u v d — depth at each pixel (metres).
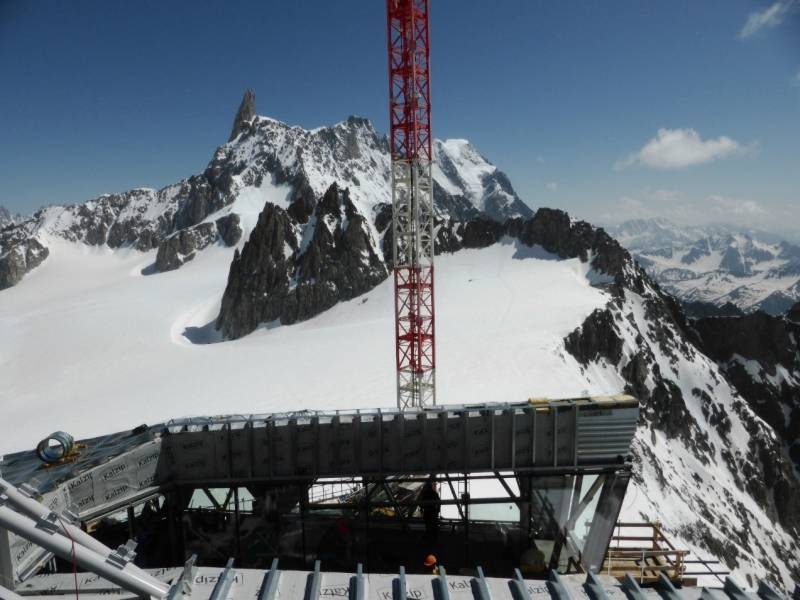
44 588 14.77
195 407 91.81
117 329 182.25
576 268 161.12
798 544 116.38
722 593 13.84
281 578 14.61
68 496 21.12
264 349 134.62
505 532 26.88
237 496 25.30
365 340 126.56
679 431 119.75
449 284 163.50
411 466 25.70
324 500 28.45
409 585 14.42
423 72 54.94
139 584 13.57
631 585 14.18
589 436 25.28
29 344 171.00
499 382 89.62
